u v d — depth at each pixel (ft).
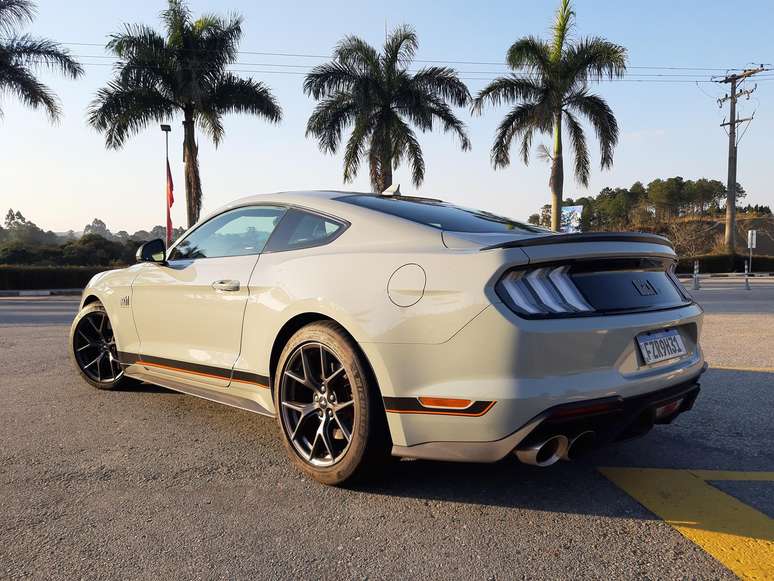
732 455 10.86
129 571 7.05
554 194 80.84
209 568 7.13
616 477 9.88
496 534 7.97
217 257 12.01
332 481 9.34
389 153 75.87
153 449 11.16
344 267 9.39
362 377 8.82
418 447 8.57
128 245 133.69
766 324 29.78
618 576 6.98
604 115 78.02
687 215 370.53
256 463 10.48
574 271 8.59
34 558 7.32
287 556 7.41
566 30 76.48
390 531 8.05
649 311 9.11
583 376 8.18
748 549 7.58
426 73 76.54
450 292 8.20
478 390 7.97
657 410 9.16
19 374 17.49
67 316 37.17
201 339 11.86
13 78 72.18
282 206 11.33
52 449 11.13
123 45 74.49
